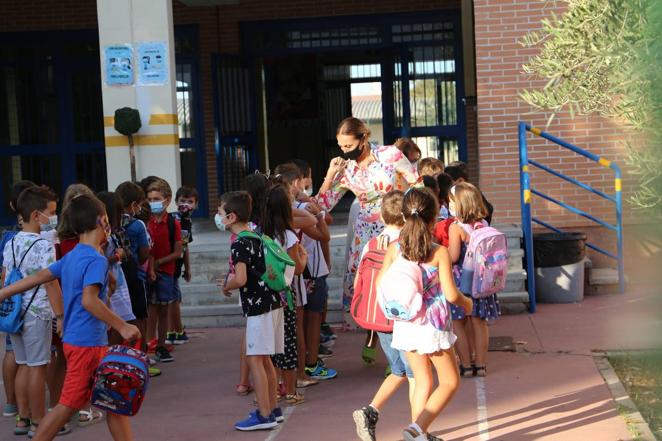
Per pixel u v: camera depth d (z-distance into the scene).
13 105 16.64
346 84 20.56
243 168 16.39
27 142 16.72
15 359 5.79
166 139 10.98
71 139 16.64
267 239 5.64
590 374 6.66
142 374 4.53
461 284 6.67
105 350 4.82
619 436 5.20
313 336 6.94
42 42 16.45
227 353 8.17
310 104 19.39
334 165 6.90
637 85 3.49
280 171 6.86
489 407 5.95
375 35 15.77
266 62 19.19
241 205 5.61
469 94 14.80
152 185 7.68
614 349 7.37
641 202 3.30
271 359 6.27
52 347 6.12
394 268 4.79
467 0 14.55
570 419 5.58
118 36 10.95
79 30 16.36
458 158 15.61
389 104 15.76
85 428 5.91
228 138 15.88
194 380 7.17
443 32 15.52
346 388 6.69
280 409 5.79
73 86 16.56
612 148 10.13
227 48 15.98
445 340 4.75
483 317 6.70
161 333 7.85
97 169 16.70
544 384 6.46
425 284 4.78
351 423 5.72
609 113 4.62
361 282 5.30
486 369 6.94
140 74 10.96
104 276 4.70
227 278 5.70
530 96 4.88
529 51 10.19
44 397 5.73
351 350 8.09
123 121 10.73
